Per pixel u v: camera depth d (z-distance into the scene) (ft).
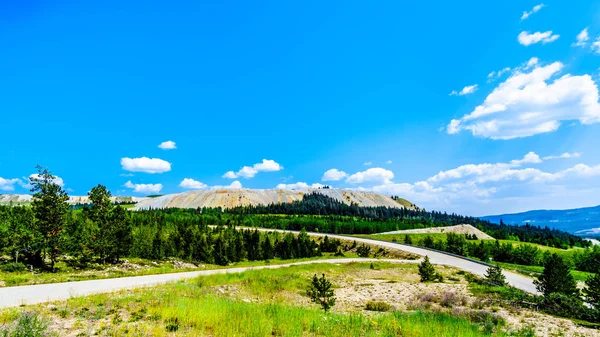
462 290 96.27
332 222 531.09
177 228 293.84
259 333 33.65
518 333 47.62
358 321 42.55
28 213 116.26
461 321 47.70
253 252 277.64
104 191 140.56
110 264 137.28
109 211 143.02
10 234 109.29
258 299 72.43
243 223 531.91
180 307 42.14
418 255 236.02
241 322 36.76
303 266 146.72
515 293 85.87
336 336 35.76
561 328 53.36
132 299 50.01
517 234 525.75
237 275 100.53
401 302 78.84
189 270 117.39
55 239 108.37
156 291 59.72
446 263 197.47
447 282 121.08
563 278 92.53
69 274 96.89
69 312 40.75
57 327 34.17
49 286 66.85
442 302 73.46
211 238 289.12
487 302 73.67
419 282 120.98
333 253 319.47
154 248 188.75
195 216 550.36
